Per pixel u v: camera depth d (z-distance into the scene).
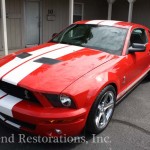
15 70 3.27
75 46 4.31
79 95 2.97
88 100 3.07
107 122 3.77
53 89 2.91
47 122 2.88
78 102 2.96
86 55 3.86
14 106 2.98
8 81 3.08
